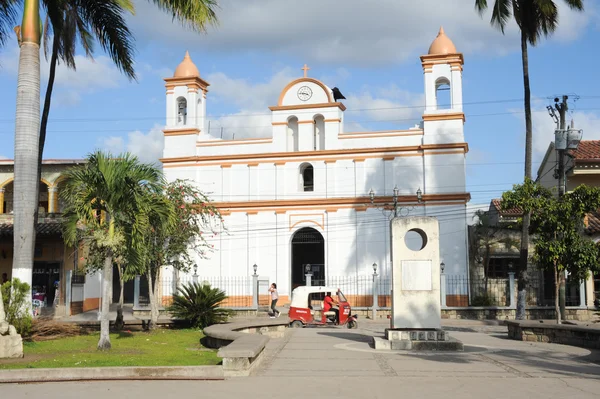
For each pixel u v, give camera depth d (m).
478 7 29.97
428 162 40.38
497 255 39.38
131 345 18.02
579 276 21.86
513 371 13.43
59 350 16.66
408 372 13.26
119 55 22.83
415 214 40.22
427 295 18.16
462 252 39.09
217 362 14.01
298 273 47.94
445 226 39.62
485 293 38.25
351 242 41.00
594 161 36.25
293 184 42.31
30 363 13.79
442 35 41.38
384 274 40.34
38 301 34.34
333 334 23.41
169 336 20.97
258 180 42.75
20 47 18.62
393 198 38.94
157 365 13.23
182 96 44.12
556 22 29.30
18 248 18.06
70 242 19.16
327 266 41.12
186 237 26.77
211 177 43.28
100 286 40.59
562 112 31.70
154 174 18.27
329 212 41.47
